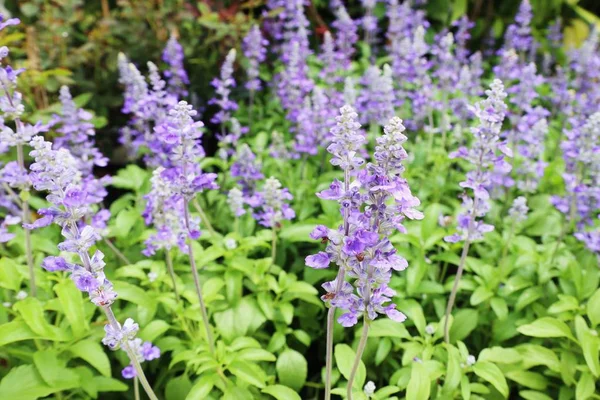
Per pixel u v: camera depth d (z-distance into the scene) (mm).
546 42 1455
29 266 647
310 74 1134
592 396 629
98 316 711
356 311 463
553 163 886
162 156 792
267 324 744
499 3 1573
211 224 852
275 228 732
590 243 692
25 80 939
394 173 426
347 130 436
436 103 938
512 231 719
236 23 1094
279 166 898
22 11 1115
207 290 677
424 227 737
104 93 1155
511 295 727
